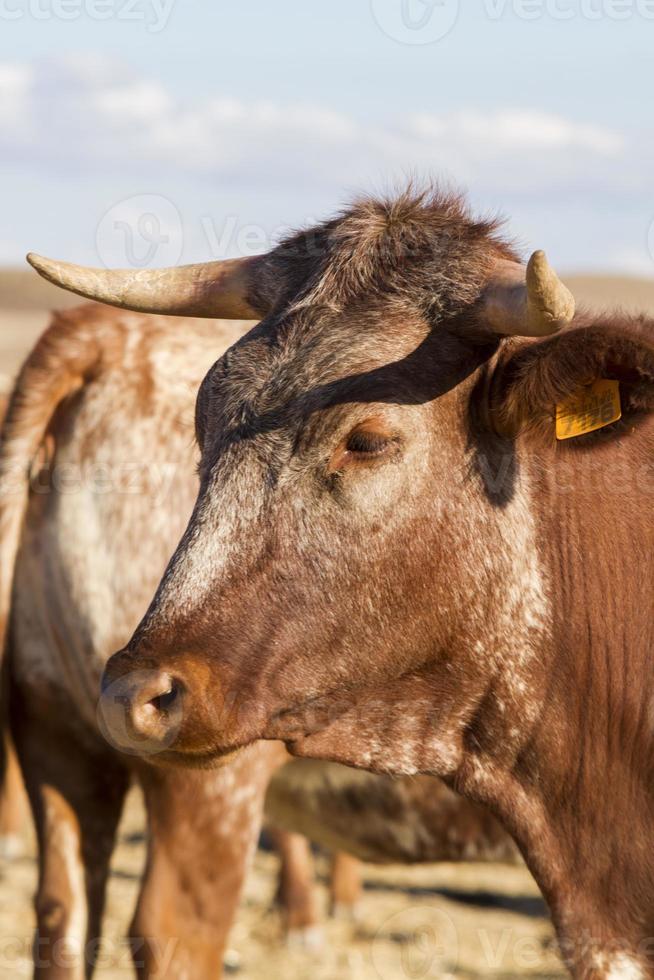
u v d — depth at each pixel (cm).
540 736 660
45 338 916
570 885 666
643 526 664
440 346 628
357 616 620
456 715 655
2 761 944
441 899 1445
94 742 915
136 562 879
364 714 643
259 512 611
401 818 975
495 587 644
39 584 912
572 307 579
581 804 663
